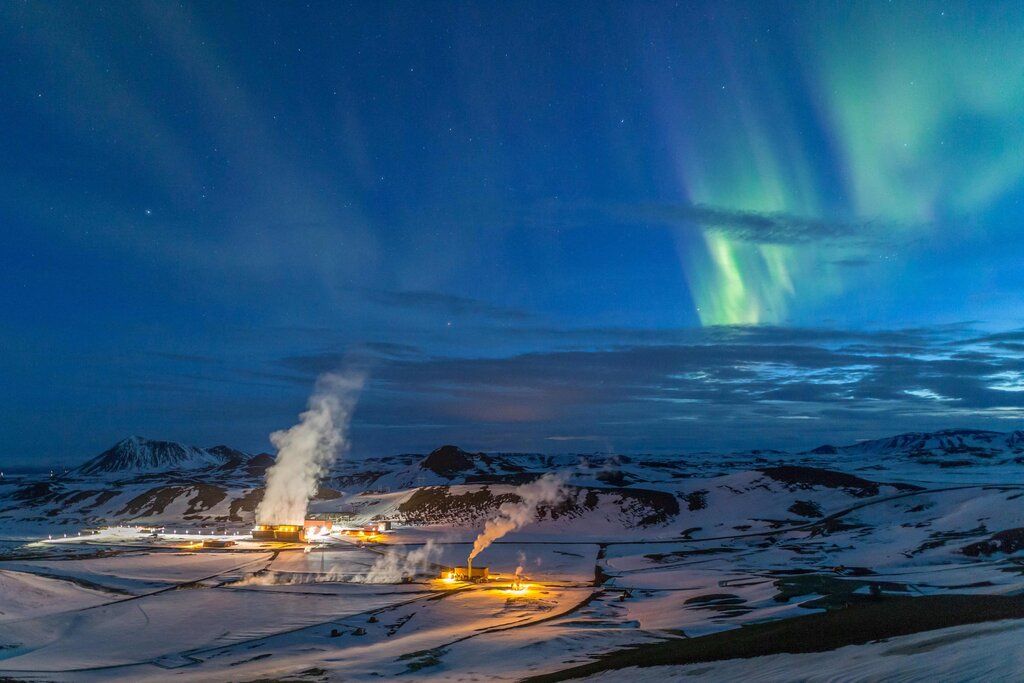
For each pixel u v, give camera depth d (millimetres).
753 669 28781
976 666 21969
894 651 27172
